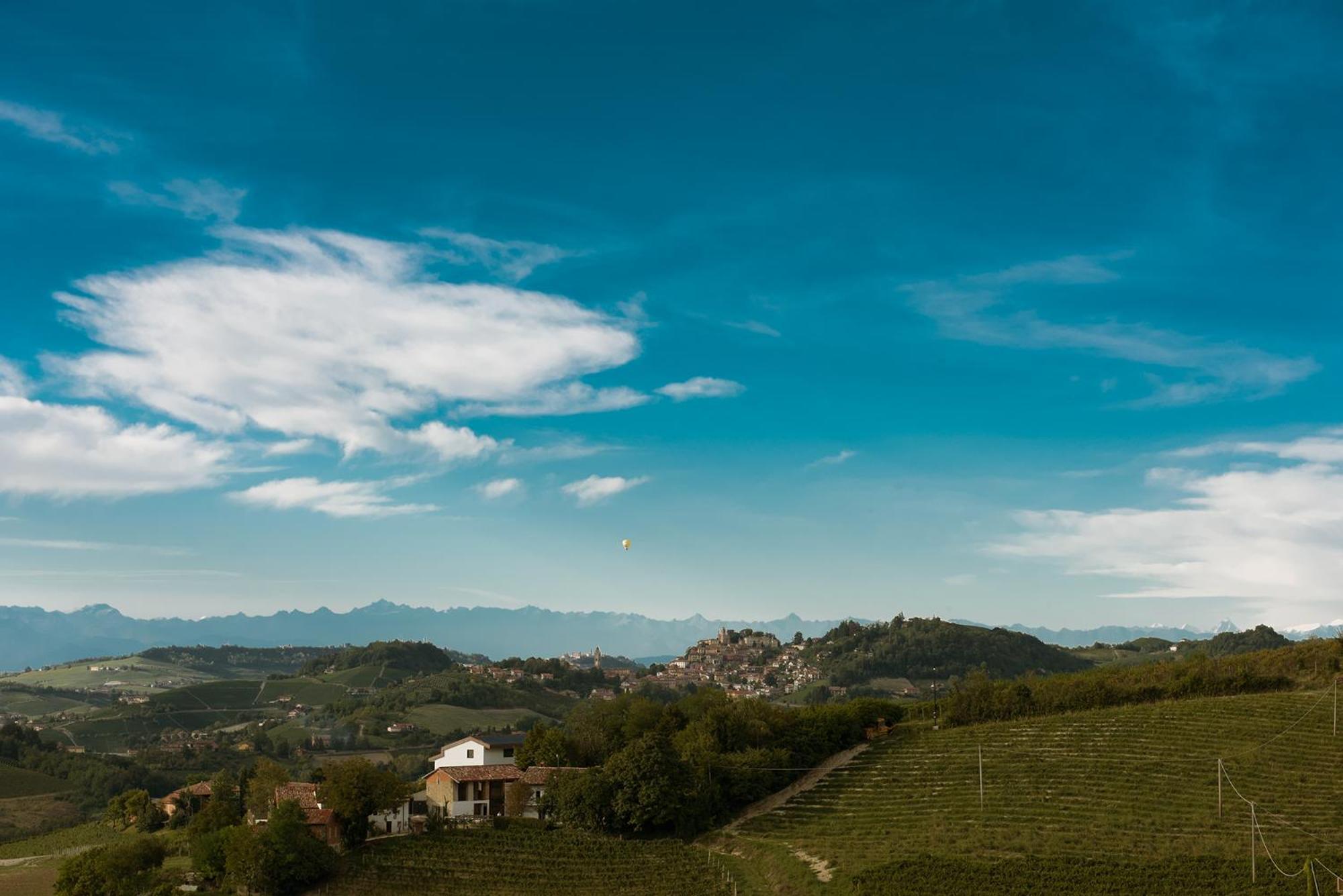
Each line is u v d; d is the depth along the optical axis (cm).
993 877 8800
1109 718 13788
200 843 10812
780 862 10012
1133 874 8625
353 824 11162
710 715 14150
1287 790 10550
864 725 15275
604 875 10112
